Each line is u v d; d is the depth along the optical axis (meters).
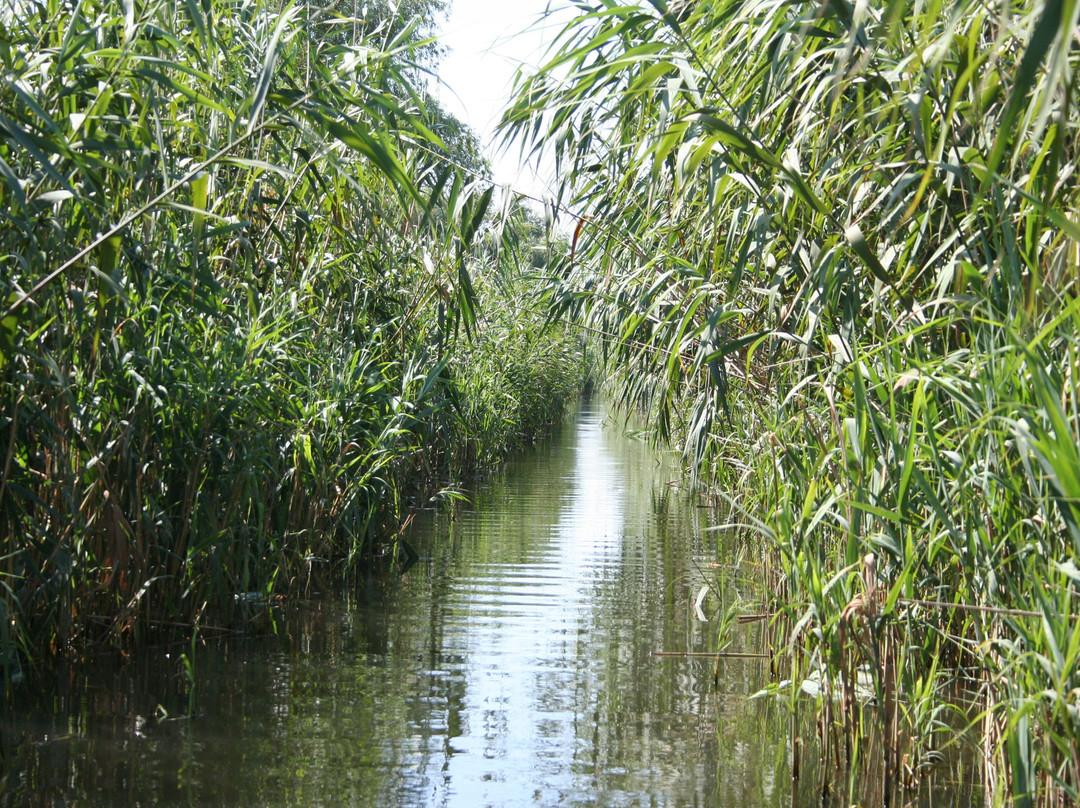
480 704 4.27
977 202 2.03
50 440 4.21
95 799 3.17
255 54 5.39
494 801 3.27
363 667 4.77
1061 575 2.61
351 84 5.23
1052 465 2.24
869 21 3.35
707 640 5.41
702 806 3.27
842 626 3.30
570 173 5.12
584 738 3.88
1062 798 2.80
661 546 8.35
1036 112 2.87
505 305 13.70
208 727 3.88
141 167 3.86
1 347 3.22
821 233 3.94
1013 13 2.89
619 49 4.24
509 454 16.30
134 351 4.44
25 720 3.87
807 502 3.51
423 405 8.31
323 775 3.44
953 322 3.40
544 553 7.95
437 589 6.58
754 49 3.92
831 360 3.99
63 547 4.19
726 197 4.45
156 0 4.07
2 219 3.43
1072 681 2.52
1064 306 2.80
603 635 5.48
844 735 3.61
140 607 5.00
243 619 5.36
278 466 6.07
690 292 4.59
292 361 6.02
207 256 5.20
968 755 3.70
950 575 3.68
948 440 3.19
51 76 3.88
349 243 6.61
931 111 3.15
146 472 4.87
